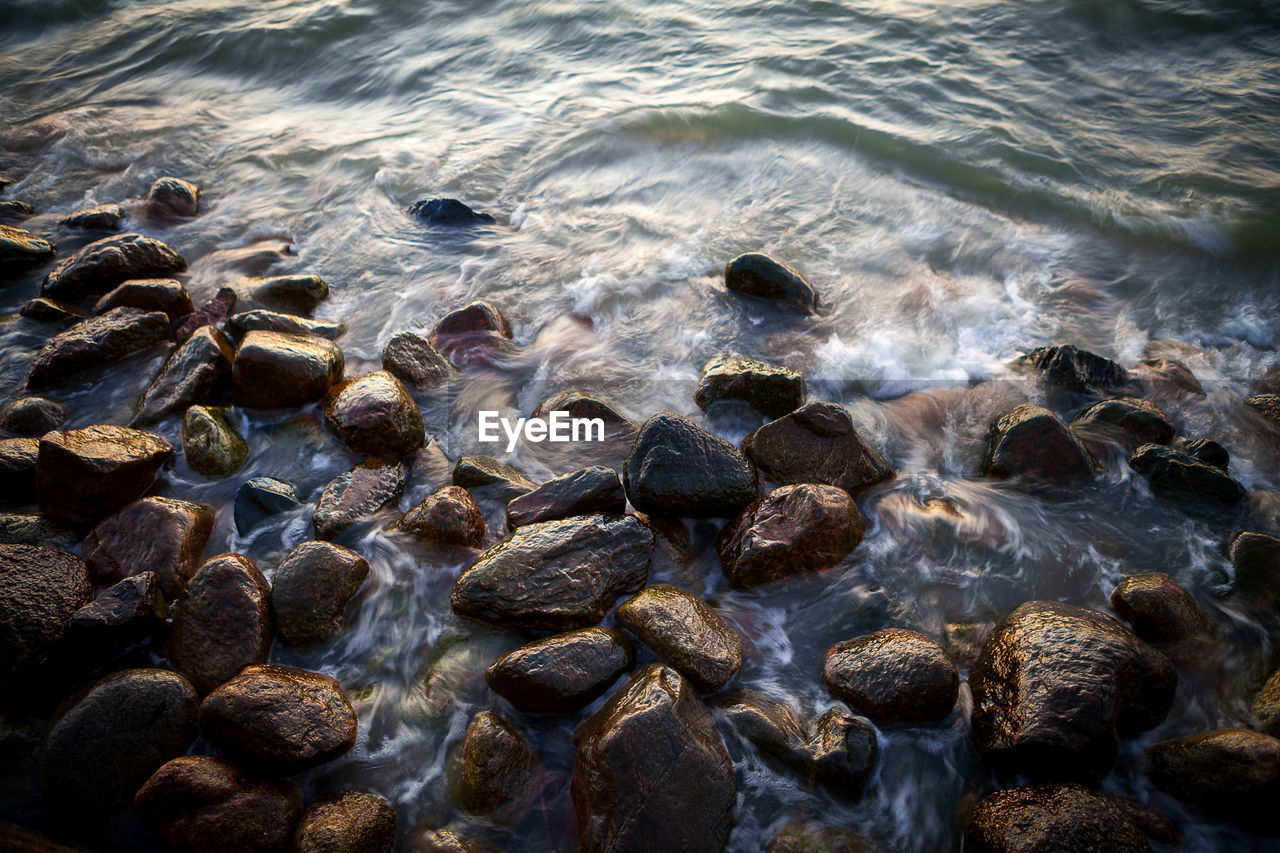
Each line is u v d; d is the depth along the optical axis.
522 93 4.22
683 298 2.89
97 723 1.79
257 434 2.46
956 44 4.20
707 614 2.00
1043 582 2.11
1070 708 1.77
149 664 1.97
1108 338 2.71
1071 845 1.65
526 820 1.76
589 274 3.01
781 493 2.16
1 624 1.90
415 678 1.96
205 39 5.05
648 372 2.66
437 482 2.34
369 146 3.84
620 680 1.91
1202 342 2.69
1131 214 3.10
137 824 1.75
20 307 2.91
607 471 2.21
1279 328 2.71
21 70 4.94
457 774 1.81
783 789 1.80
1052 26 4.27
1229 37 4.05
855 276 2.96
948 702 1.86
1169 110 3.63
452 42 4.80
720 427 2.47
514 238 3.20
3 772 1.82
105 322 2.66
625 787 1.70
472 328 2.74
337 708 1.85
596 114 3.90
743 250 3.08
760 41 4.43
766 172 3.44
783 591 2.10
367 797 1.76
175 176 3.70
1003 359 2.65
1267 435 2.39
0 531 2.12
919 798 1.80
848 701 1.90
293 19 5.14
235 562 2.02
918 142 3.49
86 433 2.25
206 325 2.67
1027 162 3.35
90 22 5.54
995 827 1.70
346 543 2.16
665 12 4.86
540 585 1.99
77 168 3.78
